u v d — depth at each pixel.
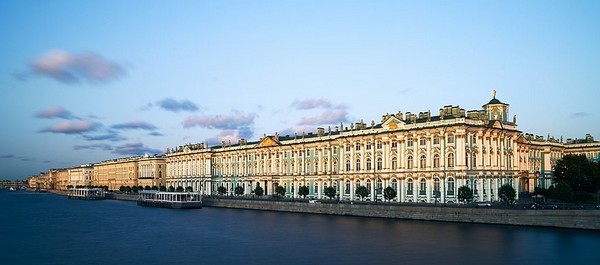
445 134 119.38
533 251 64.94
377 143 136.12
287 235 86.75
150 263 64.81
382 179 133.50
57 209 177.25
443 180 118.62
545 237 75.88
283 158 174.50
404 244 72.75
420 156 124.69
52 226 112.69
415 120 126.94
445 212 100.50
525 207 99.69
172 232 96.81
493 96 131.62
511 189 113.25
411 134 126.62
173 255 69.94
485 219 94.06
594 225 81.06
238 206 162.88
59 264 65.12
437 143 121.31
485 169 120.75
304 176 163.88
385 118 134.00
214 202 175.25
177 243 81.31
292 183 169.38
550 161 167.25
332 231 90.00
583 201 116.69
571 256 61.56
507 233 80.75
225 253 70.44
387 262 60.56
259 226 102.38
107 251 74.44
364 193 132.88
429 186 121.69
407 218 106.94
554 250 65.44
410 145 127.19
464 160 115.75
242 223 110.00
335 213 124.31
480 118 124.56
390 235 82.25
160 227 107.00
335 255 66.12
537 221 87.25
